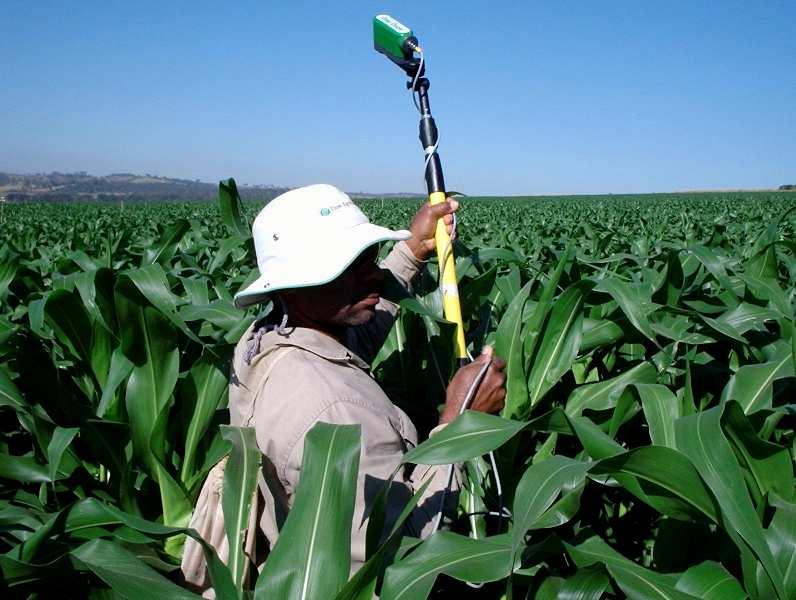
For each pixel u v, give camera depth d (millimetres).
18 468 2799
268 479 2027
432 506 1963
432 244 2750
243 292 2072
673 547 1845
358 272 2102
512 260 3871
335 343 2086
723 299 3264
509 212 30812
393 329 3242
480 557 1674
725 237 8070
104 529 2385
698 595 1573
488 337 3207
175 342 2648
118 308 2529
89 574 2018
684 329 2863
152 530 1836
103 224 18297
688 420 1557
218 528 2164
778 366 2209
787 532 1535
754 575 1503
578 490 1783
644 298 2930
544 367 2545
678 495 1538
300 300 2062
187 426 2752
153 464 2727
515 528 1467
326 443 1627
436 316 2555
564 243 6895
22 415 2982
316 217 2043
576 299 2469
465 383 2043
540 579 1790
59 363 3467
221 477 2180
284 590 1521
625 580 1595
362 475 1843
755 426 2102
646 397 1938
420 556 1692
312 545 1545
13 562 1830
